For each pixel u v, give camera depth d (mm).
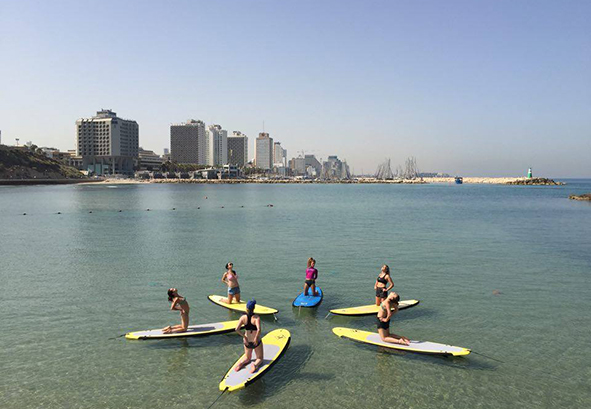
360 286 18922
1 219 49469
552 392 9883
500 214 57750
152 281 19688
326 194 129375
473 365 11180
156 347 12203
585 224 44625
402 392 9859
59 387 9977
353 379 10430
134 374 10641
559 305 16141
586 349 12164
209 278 20328
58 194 111312
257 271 21922
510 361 11422
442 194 130875
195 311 15227
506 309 15633
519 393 9836
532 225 43750
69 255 26453
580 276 20766
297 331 13453
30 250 28344
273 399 9539
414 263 23953
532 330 13555
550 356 11703
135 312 15195
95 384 10133
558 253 27141
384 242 31953
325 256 26125
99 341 12602
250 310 10625
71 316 14742
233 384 9891
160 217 52812
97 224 44625
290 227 42312
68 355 11656
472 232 38062
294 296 17328
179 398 9547
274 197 108438
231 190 157875
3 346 12195
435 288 18562
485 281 19781
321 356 11672
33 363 11164
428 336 13039
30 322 14133
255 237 34844
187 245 30578
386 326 12266
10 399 9430
